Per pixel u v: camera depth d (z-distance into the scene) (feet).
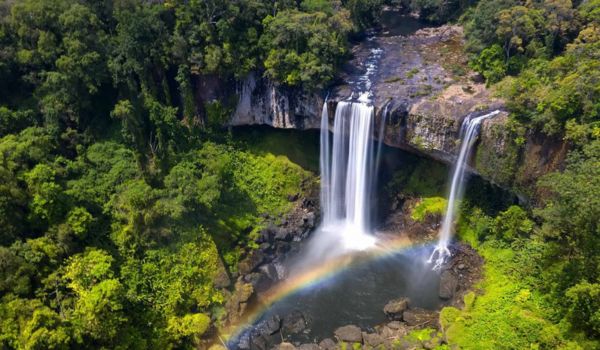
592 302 100.22
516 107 129.08
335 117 163.94
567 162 119.34
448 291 136.98
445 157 151.94
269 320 133.39
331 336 129.49
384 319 133.69
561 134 122.62
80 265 116.16
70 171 143.74
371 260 157.48
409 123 150.00
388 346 122.01
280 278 151.33
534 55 155.94
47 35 149.18
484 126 136.26
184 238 142.20
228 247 153.07
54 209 122.62
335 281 149.18
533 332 111.24
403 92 160.86
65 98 151.12
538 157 129.08
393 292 142.61
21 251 112.88
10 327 97.45
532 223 135.85
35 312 98.58
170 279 134.21
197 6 161.58
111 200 140.87
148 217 134.10
